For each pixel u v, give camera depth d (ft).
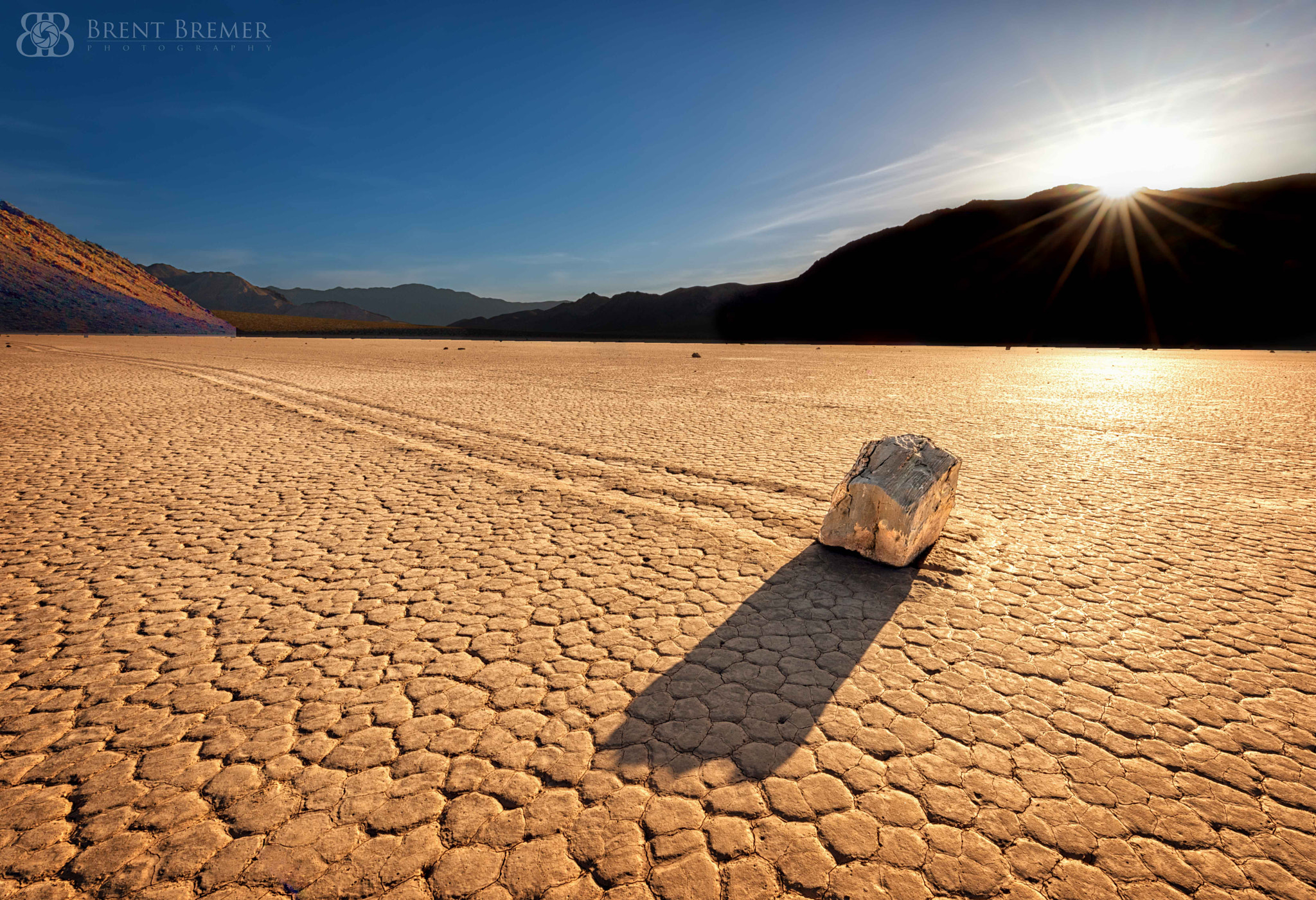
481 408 37.55
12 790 6.78
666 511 17.19
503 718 8.07
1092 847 6.10
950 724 7.98
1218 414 35.40
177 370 62.03
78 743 7.56
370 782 6.89
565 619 10.91
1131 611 11.21
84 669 9.23
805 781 6.93
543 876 5.74
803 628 10.54
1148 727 7.95
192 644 10.00
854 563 13.39
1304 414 35.50
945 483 13.66
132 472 21.45
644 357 102.27
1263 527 15.85
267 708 8.29
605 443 26.68
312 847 6.05
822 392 47.55
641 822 6.36
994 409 37.55
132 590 12.04
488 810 6.50
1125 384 54.60
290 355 91.30
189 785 6.86
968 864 5.89
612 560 13.66
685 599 11.68
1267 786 6.91
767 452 24.72
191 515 16.85
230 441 26.89
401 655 9.68
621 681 8.93
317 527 15.92
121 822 6.35
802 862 5.90
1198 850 6.07
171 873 5.77
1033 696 8.63
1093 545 14.49
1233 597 11.81
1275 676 9.16
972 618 10.91
